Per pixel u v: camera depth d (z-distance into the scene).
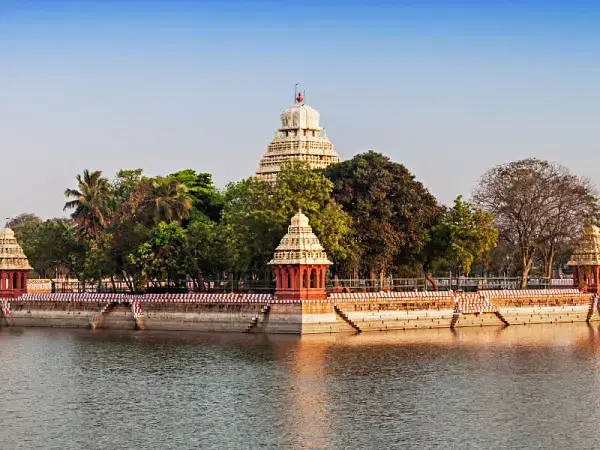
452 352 110.25
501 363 102.94
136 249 141.50
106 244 145.75
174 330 132.00
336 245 129.88
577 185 155.38
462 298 136.88
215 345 115.38
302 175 135.50
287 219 129.75
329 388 89.88
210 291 141.00
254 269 139.62
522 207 152.12
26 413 81.81
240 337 122.19
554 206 152.75
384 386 90.75
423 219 143.00
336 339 119.94
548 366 101.38
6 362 105.94
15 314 145.38
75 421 79.00
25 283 149.25
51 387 92.00
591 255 149.88
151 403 84.69
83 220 159.75
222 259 137.62
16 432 76.00
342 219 132.62
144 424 77.81
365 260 139.62
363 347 113.38
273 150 160.00
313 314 124.00
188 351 111.19
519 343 118.31
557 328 136.50
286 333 124.00
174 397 86.69
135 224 148.25
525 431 75.38
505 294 140.75
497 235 145.12
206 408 82.62
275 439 73.38
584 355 108.62
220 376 95.50
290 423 77.75
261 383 92.06
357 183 140.38
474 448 71.06
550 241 158.12
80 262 167.38
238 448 71.25
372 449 70.94
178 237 137.25
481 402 84.62
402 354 108.50
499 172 156.25
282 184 134.62
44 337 127.94
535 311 142.88
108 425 77.69
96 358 107.75
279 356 106.62
